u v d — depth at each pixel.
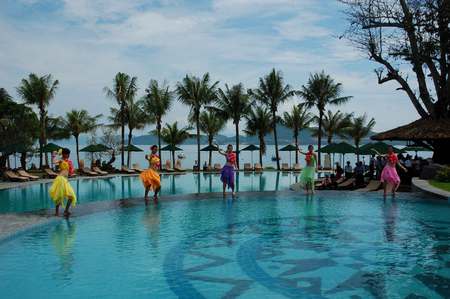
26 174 26.83
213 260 7.72
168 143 53.28
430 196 15.70
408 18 24.84
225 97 46.62
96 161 37.88
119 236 9.60
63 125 49.78
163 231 10.18
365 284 6.39
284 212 12.97
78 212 12.30
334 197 16.11
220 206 14.13
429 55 25.09
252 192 17.36
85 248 8.47
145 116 46.06
